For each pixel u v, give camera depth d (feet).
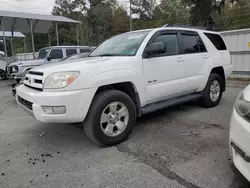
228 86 26.08
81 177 7.98
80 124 12.66
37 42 125.70
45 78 9.40
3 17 44.09
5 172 8.46
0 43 68.49
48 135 12.09
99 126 9.85
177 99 13.79
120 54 11.93
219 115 14.64
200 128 12.32
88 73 9.43
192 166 8.41
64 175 8.14
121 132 10.63
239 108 6.79
